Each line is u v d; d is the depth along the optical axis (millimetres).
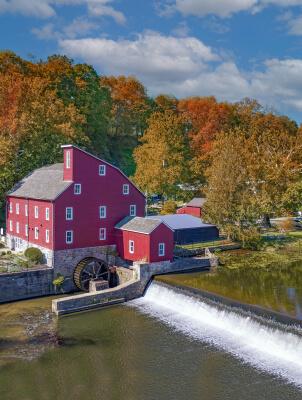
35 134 59250
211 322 30500
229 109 92375
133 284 36906
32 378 23656
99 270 40344
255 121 90938
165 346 27031
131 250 41062
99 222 42344
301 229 61188
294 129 97625
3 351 26828
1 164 52844
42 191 42781
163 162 67062
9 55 71688
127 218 43469
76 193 40719
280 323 26297
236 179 51062
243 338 27609
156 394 21859
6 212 49781
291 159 62969
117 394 21969
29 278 37625
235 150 55125
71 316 32781
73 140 64750
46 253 40719
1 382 23234
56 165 49188
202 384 22516
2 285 36000
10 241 48688
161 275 38781
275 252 48562
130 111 95562
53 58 79312
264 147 64000
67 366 24953
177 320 31438
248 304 29750
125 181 44094
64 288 39812
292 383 22250
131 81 98062
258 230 51406
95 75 81438
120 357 25828
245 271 40812
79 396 21906
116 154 86812
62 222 39969
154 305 35000
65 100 74000
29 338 28734
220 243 50312
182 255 44250
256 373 23312
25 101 61750
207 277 38281
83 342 28047
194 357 25422
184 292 33906
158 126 69875
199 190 72188
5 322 31594
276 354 25250
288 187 58281
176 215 54094
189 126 92250
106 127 84562
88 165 41375
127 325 30672
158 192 67625
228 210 50500
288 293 32938
